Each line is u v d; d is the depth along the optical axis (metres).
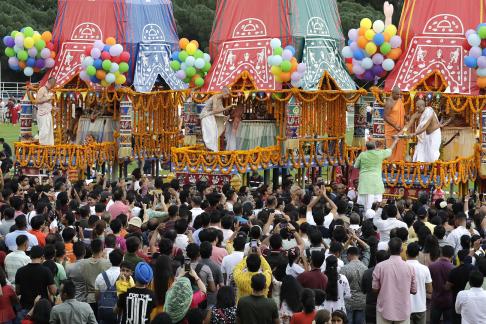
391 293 25.09
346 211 35.00
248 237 28.66
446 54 48.84
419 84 48.75
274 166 50.41
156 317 20.17
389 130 48.50
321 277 24.81
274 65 48.47
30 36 54.25
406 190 47.41
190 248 25.41
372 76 49.34
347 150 53.75
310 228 28.03
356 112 54.72
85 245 26.30
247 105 52.03
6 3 118.81
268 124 51.44
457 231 29.84
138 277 22.09
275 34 50.50
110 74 52.81
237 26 51.19
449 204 38.06
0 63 118.44
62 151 52.12
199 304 22.92
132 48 55.81
